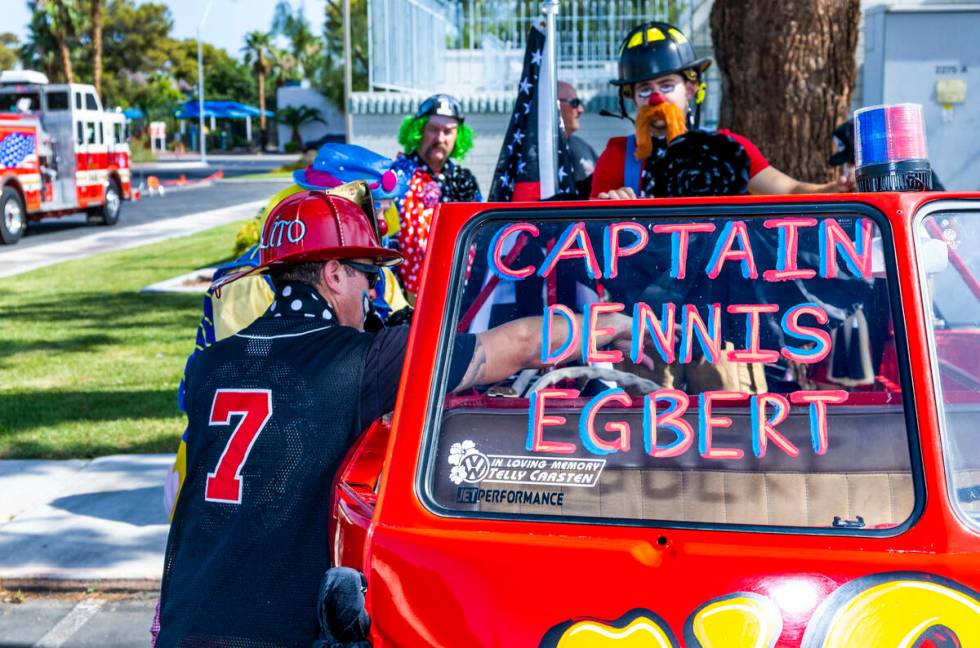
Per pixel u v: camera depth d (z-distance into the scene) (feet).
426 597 6.29
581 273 7.16
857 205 6.82
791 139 21.25
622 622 6.00
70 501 20.20
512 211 7.22
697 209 7.07
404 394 6.86
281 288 8.34
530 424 6.90
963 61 32.68
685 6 38.63
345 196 12.31
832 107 21.22
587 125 38.55
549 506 6.67
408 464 6.69
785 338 6.88
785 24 20.92
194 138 290.56
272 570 7.46
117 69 307.58
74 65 254.68
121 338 36.60
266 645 7.32
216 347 8.16
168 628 7.54
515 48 40.04
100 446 23.76
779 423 6.72
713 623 5.90
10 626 15.66
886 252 6.68
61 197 76.07
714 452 6.72
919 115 7.36
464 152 18.07
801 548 6.02
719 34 21.95
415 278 16.56
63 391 29.04
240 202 106.01
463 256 7.16
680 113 13.30
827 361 6.78
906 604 5.80
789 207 6.93
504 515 6.49
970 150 33.06
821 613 5.82
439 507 6.58
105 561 17.37
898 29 32.60
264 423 7.69
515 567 6.22
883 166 7.34
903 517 6.22
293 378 7.79
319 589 6.56
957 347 6.91
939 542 5.93
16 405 27.50
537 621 6.09
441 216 7.28
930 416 6.19
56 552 17.75
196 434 7.89
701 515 6.63
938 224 6.84
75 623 15.74
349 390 7.75
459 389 6.94
